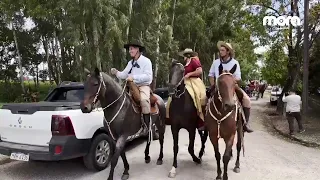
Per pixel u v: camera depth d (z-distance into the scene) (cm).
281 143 894
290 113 1002
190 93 548
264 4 1633
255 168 620
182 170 595
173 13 2288
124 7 1606
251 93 3684
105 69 1484
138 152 745
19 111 549
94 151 571
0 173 579
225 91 441
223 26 2506
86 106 447
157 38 1900
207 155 716
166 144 838
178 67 554
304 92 1193
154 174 571
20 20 2434
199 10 2445
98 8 1374
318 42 1555
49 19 1864
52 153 498
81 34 1516
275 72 1967
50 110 519
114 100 495
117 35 1416
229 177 559
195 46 2553
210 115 500
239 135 570
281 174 581
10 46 2642
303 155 738
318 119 1340
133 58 551
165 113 646
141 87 554
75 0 1390
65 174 572
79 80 1553
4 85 2542
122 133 512
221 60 533
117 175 566
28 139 538
